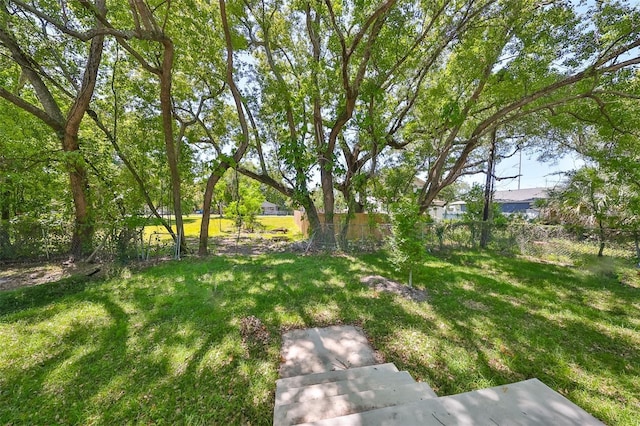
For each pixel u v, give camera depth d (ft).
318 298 15.12
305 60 34.73
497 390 6.57
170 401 7.47
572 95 23.63
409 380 8.09
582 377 8.53
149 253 25.70
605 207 24.08
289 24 32.94
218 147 34.58
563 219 35.22
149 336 10.84
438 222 32.30
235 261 24.73
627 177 21.95
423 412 5.74
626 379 8.43
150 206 28.22
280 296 15.39
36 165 24.13
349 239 32.81
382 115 35.06
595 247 23.16
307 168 32.27
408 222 16.88
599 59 20.97
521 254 28.60
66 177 27.25
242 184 62.34
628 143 23.84
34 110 21.80
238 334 11.05
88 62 23.07
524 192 92.38
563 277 19.85
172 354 9.62
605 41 21.13
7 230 23.29
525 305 14.47
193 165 34.88
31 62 21.59
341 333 11.49
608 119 23.47
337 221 38.63
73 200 25.72
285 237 46.65
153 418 6.92
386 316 12.90
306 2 24.99
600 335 11.25
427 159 38.34
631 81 21.68
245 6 28.76
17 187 26.20
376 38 25.00
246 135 30.63
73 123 23.26
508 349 10.08
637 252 20.93
